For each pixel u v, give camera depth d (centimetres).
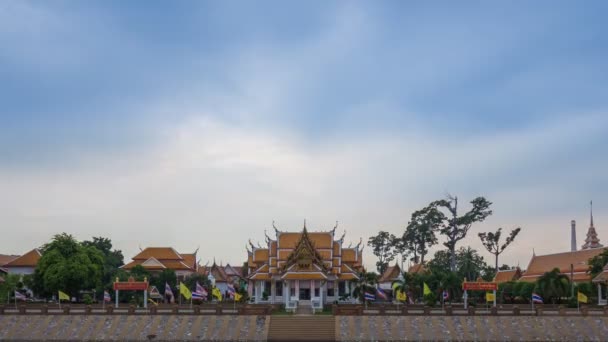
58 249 12312
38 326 9356
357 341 9012
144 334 9188
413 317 9381
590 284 12138
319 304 11200
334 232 12462
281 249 12338
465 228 18525
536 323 9256
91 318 9462
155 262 16638
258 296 12319
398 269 16362
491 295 10325
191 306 9731
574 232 19788
